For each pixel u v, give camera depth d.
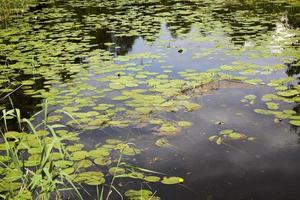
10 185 3.46
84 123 4.73
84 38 9.52
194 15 12.34
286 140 4.21
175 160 3.88
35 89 6.05
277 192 3.34
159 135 4.38
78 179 3.55
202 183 3.49
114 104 5.33
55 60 7.61
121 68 6.94
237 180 3.53
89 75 6.61
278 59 7.15
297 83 5.85
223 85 5.88
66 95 5.68
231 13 12.54
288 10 12.68
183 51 8.02
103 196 3.33
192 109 5.04
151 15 12.71
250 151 4.01
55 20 12.43
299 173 3.61
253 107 5.05
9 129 4.75
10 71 7.03
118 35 9.67
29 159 3.85
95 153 3.97
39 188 3.45
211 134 4.39
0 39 9.70
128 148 4.07
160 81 6.13
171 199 3.26
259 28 9.89
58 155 3.94
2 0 14.91
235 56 7.46
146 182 3.53
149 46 8.57
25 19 12.81
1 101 5.68
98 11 14.30
